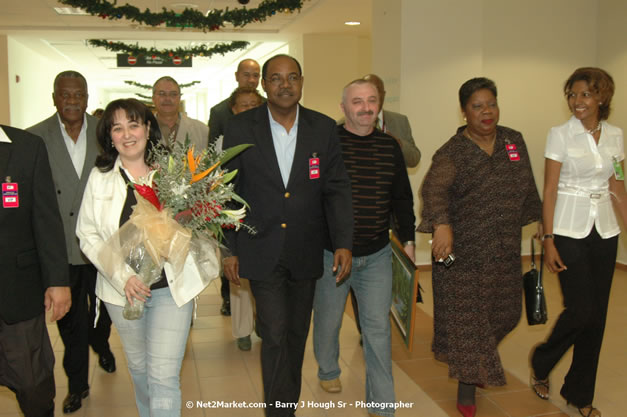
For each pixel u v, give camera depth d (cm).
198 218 213
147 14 750
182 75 1978
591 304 288
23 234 220
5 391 338
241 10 763
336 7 849
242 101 387
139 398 241
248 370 366
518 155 287
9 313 213
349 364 373
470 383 285
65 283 226
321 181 262
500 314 294
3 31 1069
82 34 1098
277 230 255
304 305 266
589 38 691
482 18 641
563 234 293
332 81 1091
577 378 299
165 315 221
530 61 684
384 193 285
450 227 285
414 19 609
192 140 434
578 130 290
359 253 280
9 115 1137
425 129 621
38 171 223
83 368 311
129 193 223
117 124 220
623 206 300
